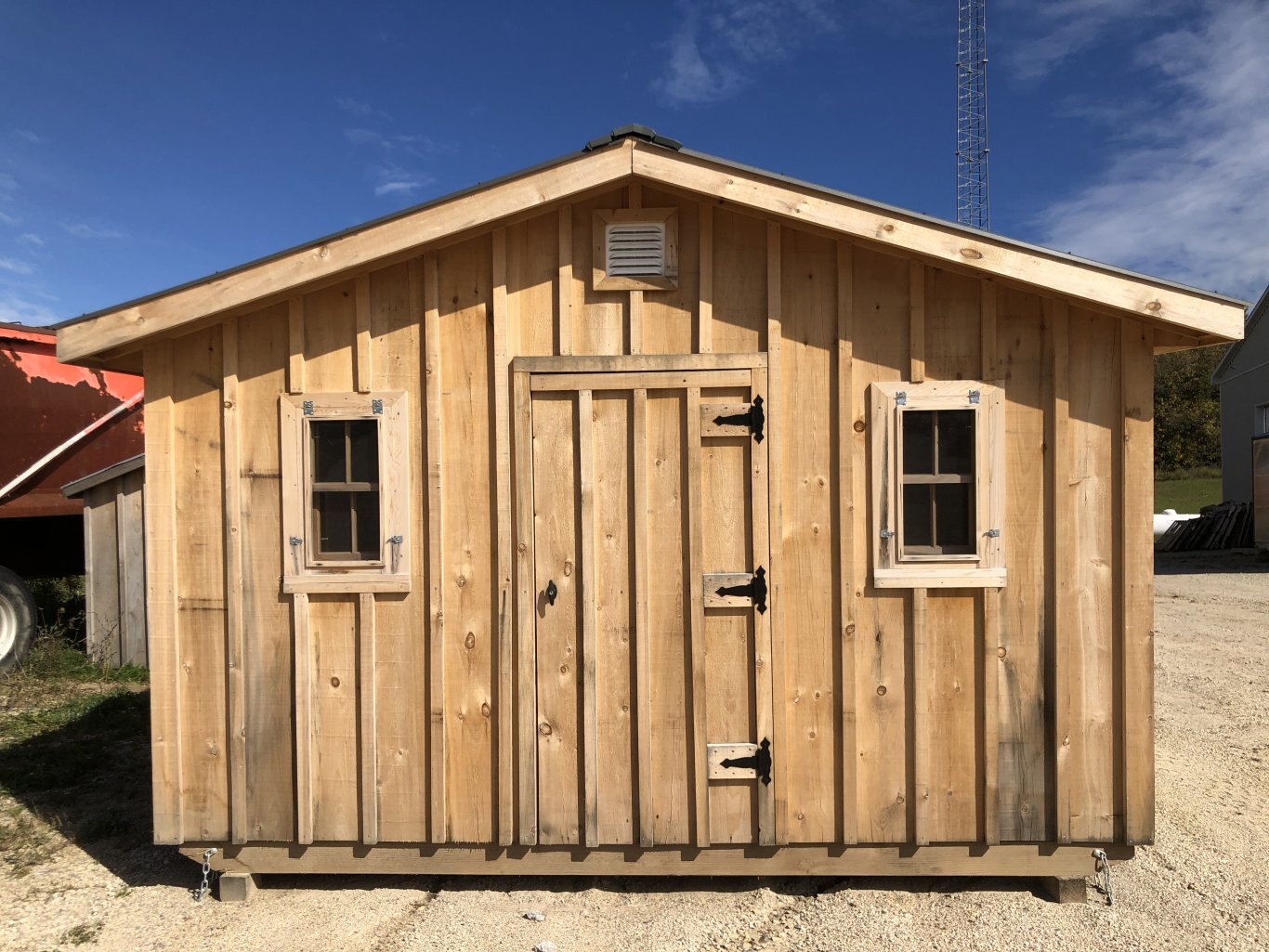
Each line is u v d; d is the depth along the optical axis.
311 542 3.40
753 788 3.35
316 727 3.41
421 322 3.43
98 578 6.98
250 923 3.21
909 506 3.38
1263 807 4.10
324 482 3.45
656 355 3.36
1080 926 3.10
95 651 6.95
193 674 3.45
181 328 3.39
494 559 3.40
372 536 3.45
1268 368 16.67
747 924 3.15
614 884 3.48
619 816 3.37
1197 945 2.96
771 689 3.33
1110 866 3.54
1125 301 3.12
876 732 3.34
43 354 7.00
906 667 3.34
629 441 3.37
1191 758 4.78
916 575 3.30
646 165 3.23
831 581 3.36
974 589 3.32
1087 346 3.29
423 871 3.41
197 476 3.45
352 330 3.44
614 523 3.37
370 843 3.39
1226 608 9.45
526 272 3.42
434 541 3.38
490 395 3.41
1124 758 3.27
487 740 3.40
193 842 3.44
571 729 3.39
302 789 3.39
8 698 6.05
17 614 6.57
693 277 3.39
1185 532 16.14
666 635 3.36
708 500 3.36
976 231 3.16
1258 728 5.27
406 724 3.40
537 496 3.39
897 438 3.32
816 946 2.99
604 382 3.36
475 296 3.42
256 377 3.44
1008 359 3.31
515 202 3.25
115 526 7.00
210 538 3.45
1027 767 3.30
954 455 3.37
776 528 3.32
